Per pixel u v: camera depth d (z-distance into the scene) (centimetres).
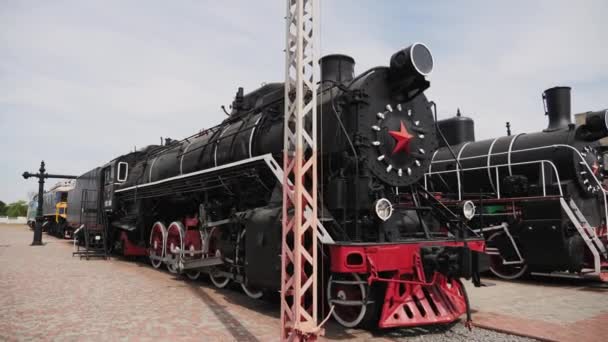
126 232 1420
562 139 1019
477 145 1183
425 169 721
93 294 816
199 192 995
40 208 2180
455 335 560
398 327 600
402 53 656
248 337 538
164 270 1186
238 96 991
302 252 467
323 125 669
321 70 805
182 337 538
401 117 691
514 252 1017
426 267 577
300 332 446
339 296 586
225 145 895
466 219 717
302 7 479
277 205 677
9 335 543
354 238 599
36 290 852
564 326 591
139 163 1449
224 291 866
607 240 1025
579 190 1009
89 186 1789
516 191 1025
